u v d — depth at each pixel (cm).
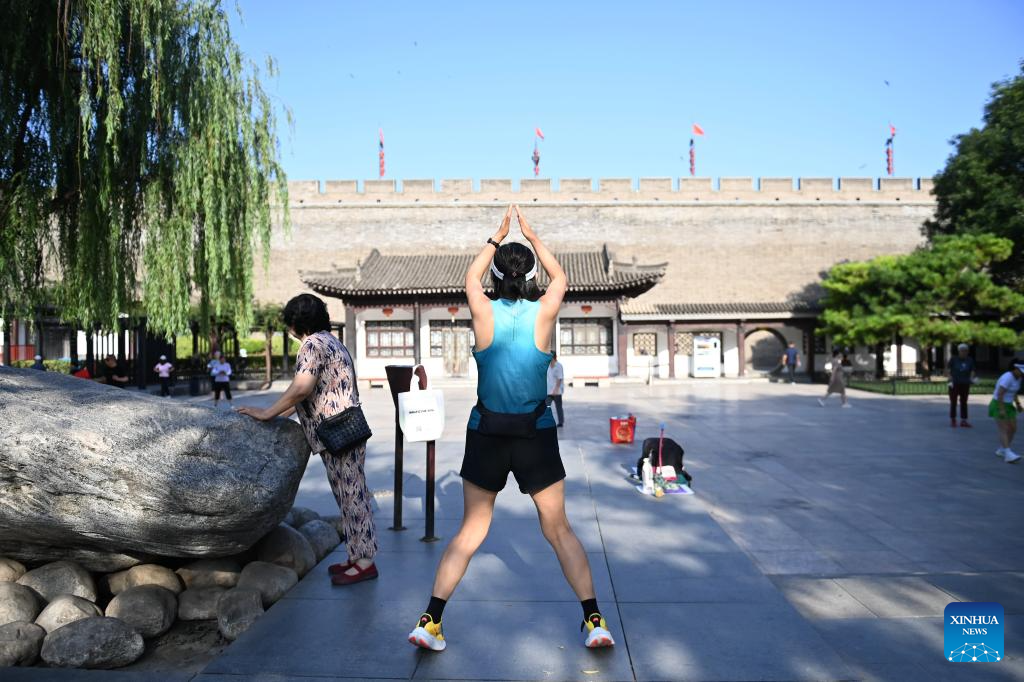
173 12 1103
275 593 415
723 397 2228
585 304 2984
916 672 322
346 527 435
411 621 369
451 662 320
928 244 3491
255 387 2756
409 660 323
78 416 378
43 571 414
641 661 319
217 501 366
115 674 309
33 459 353
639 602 393
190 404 424
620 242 4000
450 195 4025
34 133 1052
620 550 496
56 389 427
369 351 3023
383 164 4522
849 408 1806
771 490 778
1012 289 2862
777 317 3312
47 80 1021
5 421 363
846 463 955
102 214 1102
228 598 390
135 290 1241
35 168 1045
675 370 3538
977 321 3061
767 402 2017
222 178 1184
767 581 430
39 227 1085
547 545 507
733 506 701
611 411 1755
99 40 961
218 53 1165
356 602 397
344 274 2981
